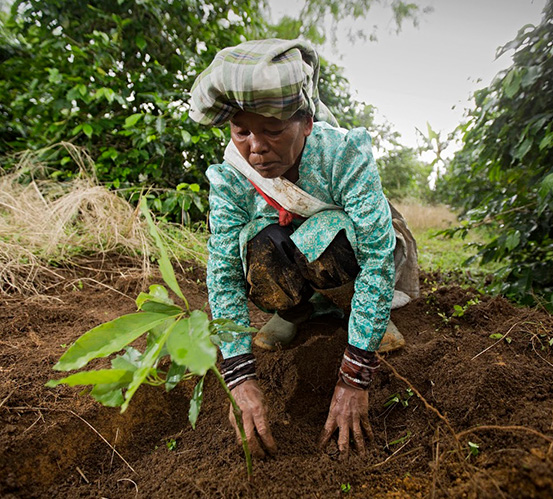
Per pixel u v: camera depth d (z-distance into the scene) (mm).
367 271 1204
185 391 1529
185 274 2629
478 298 2018
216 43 3719
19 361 1543
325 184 1262
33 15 3311
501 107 2314
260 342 1696
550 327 1540
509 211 2492
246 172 1284
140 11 3340
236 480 1116
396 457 1192
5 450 1168
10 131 3793
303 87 1040
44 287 2229
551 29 1980
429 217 6398
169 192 2994
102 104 3256
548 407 1160
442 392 1361
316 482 1123
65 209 2750
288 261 1368
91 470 1263
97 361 1566
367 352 1195
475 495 924
